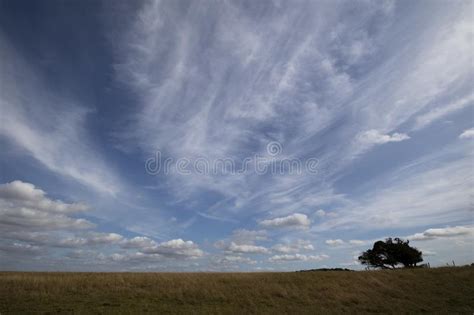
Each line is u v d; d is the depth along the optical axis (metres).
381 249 68.19
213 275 38.62
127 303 22.88
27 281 27.52
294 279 36.31
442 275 40.47
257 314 21.78
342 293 30.55
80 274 37.84
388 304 27.30
